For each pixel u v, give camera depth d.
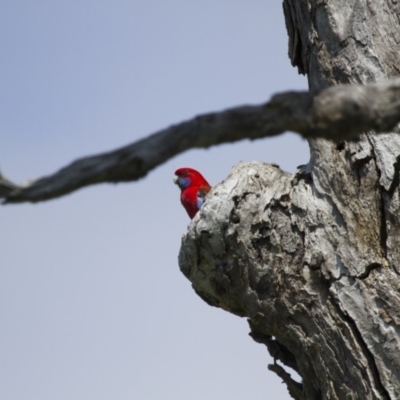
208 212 11.79
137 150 5.51
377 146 10.98
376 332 10.61
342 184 11.20
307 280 11.23
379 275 10.77
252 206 11.70
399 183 10.83
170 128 5.61
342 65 11.55
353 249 10.98
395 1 11.46
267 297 11.62
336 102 5.76
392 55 11.28
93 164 5.45
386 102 5.80
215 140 5.69
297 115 5.75
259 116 5.73
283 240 11.50
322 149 11.41
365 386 10.65
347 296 10.85
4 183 5.32
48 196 5.39
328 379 11.09
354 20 11.52
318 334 11.15
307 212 11.39
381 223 10.99
